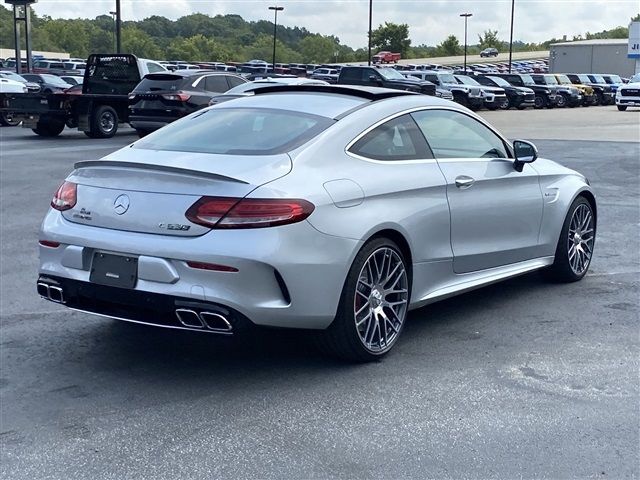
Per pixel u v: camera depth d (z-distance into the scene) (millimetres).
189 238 4242
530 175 6117
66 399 4414
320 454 3775
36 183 12523
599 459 3727
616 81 50781
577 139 20734
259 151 4609
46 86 34312
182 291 4211
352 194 4598
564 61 69688
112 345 5277
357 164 4793
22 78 35031
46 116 20891
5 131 23672
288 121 4957
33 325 5711
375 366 4871
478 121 5934
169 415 4203
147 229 4359
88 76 21641
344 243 4492
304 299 4352
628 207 10633
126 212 4438
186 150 4758
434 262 5238
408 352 5109
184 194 4312
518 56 124250
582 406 4289
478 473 3598
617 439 3922
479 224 5594
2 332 5547
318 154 4633
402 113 5266
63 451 3816
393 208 4855
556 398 4387
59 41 134750
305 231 4312
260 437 3947
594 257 7777
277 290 4281
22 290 6668
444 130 5566
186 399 4402
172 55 129250
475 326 5637
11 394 4484
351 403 4336
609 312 5965
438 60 114688
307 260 4324
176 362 4965
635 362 4926
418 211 5035
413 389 4520
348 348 4727
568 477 3566
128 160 4637
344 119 4941
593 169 14531
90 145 18984
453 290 5457
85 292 4555
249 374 4758
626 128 25391
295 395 4445
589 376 4699
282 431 4012
